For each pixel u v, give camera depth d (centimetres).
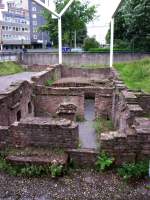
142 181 580
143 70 2112
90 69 2270
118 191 550
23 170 607
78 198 530
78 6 4512
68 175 607
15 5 6838
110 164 616
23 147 675
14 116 1045
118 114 1064
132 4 3042
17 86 1101
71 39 5094
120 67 2539
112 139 616
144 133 610
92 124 1247
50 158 625
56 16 2336
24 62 3262
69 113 1173
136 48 3272
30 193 546
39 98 1402
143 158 623
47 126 650
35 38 7425
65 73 2317
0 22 6019
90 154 630
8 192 549
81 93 1372
